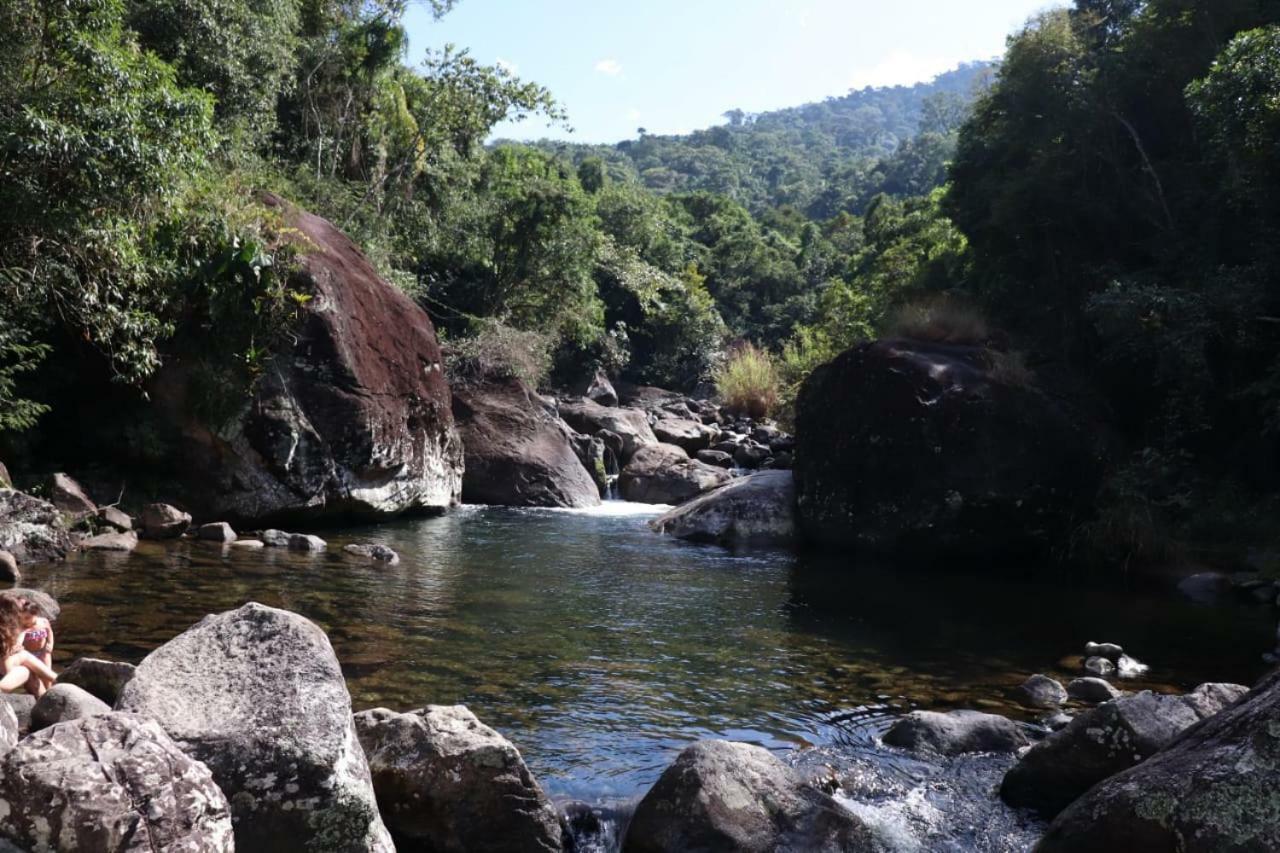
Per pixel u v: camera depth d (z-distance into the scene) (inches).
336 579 356.8
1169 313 482.6
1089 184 600.4
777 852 158.6
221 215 450.9
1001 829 176.7
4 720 123.9
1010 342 552.7
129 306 410.3
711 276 2145.7
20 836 97.1
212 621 153.3
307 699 137.0
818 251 2490.2
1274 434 478.6
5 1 365.7
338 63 813.9
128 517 409.4
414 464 554.6
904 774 199.6
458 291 963.3
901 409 474.3
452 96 906.7
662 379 1596.9
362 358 508.4
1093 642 302.5
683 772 167.0
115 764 103.7
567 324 1062.4
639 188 2108.8
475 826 157.8
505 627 303.0
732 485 567.8
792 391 1013.2
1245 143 455.2
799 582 411.2
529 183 985.5
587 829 169.6
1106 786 141.4
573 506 667.4
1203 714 180.7
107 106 370.6
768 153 6289.4
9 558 315.9
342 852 128.4
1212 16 550.9
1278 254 471.5
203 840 105.8
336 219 740.7
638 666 269.0
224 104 607.5
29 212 353.7
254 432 455.2
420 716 170.1
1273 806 122.3
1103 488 470.3
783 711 237.3
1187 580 412.5
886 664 282.5
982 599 384.8
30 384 421.7
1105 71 590.2
